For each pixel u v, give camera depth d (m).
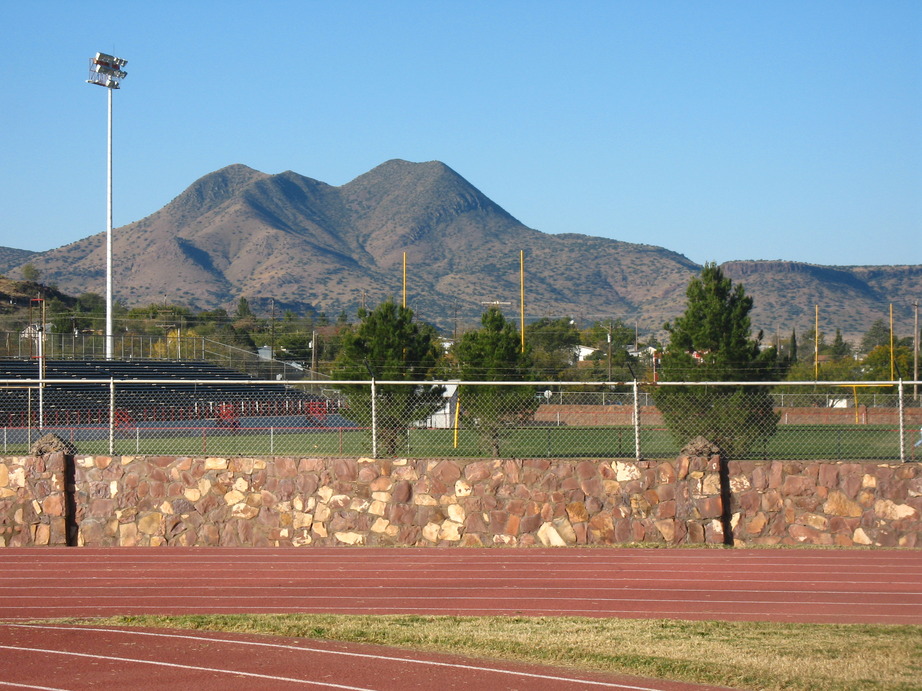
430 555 15.40
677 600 12.42
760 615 11.59
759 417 24.14
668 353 30.97
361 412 28.23
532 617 11.46
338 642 10.20
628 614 11.67
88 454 16.72
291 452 28.83
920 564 14.48
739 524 16.03
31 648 9.91
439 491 16.22
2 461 16.52
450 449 26.50
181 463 16.52
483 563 14.77
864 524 15.80
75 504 16.48
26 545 16.28
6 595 12.88
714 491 15.90
